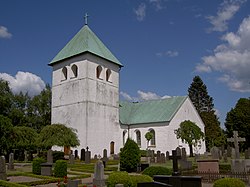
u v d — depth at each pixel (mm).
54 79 42812
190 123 39438
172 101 44938
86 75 38844
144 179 11711
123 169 21719
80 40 42062
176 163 13711
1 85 49562
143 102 48562
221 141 55688
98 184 14633
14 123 48844
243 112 54594
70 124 39156
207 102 77625
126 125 44594
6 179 16578
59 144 30953
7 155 34469
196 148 44375
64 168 18422
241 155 38562
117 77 44125
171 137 40312
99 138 38719
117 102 43062
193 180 11125
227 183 10914
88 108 38031
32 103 56750
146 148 41750
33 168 20016
